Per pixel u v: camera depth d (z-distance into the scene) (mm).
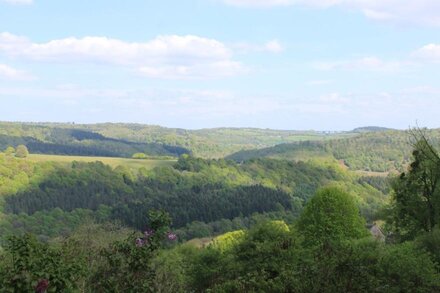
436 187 33125
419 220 34188
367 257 16141
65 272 6996
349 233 40938
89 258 11367
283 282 13664
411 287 15367
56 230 90875
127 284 8781
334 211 41531
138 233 9461
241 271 22703
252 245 24234
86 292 8766
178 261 25906
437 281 15922
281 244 22938
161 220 9367
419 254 19219
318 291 12273
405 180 35719
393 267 15727
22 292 6422
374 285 13008
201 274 23984
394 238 37156
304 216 43875
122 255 9102
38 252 7121
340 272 12812
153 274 9289
